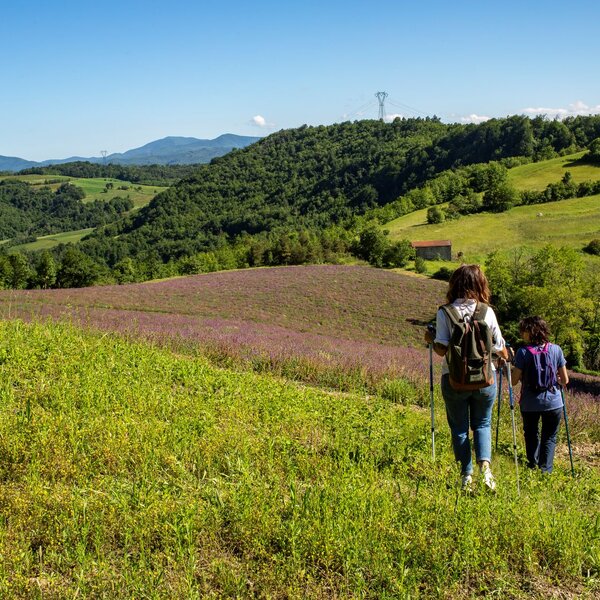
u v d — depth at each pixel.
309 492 4.20
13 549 3.29
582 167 148.00
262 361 12.50
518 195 124.75
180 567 3.35
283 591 3.27
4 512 3.71
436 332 4.97
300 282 52.34
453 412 5.03
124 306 34.25
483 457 4.96
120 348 9.68
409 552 3.63
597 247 87.31
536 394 6.50
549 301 40.72
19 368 7.40
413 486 4.89
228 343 13.37
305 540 3.62
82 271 85.88
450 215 119.62
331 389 11.59
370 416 7.39
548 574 3.71
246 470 4.58
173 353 12.01
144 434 5.28
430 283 55.59
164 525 3.63
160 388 7.25
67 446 4.89
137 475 4.50
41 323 12.76
